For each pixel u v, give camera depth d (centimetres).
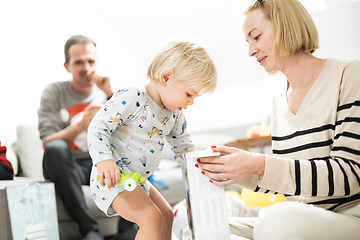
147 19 291
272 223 83
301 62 101
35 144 211
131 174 90
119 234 185
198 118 313
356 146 86
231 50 308
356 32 232
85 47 209
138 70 292
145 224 93
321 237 80
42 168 195
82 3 268
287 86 111
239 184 96
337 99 92
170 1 294
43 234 158
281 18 97
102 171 91
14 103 231
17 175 205
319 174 82
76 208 179
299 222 80
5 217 152
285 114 105
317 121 96
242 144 204
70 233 178
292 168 83
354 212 90
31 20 245
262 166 83
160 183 214
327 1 242
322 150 95
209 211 80
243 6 106
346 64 94
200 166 81
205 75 107
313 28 99
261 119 303
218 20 303
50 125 197
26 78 237
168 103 107
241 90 311
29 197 158
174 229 167
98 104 205
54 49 250
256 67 303
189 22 302
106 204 99
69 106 207
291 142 102
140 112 104
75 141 196
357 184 84
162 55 108
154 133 108
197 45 111
